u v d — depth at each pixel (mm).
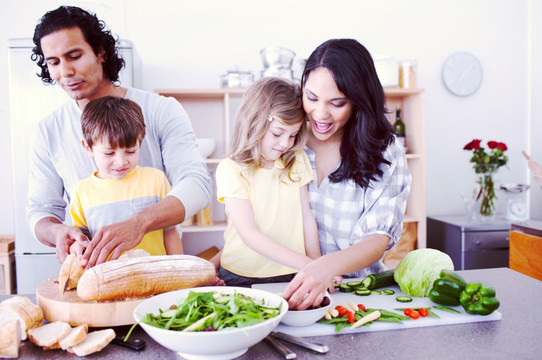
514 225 2467
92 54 1291
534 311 1009
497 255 2832
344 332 885
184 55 3121
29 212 1404
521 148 3492
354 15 3252
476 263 2822
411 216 3027
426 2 3322
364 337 864
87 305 850
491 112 3447
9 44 2367
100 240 1051
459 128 3416
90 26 1273
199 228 2812
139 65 2840
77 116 1426
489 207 2955
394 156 1352
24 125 2400
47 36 1227
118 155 1251
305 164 1399
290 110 1240
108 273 870
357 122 1266
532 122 3469
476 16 3391
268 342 825
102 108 1245
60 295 917
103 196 1328
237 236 1392
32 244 2414
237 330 695
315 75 1164
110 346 819
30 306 856
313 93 1173
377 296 1107
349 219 1370
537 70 3443
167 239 1399
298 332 873
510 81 3455
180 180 1373
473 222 2938
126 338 803
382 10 3279
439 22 3348
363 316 930
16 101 2389
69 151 1429
